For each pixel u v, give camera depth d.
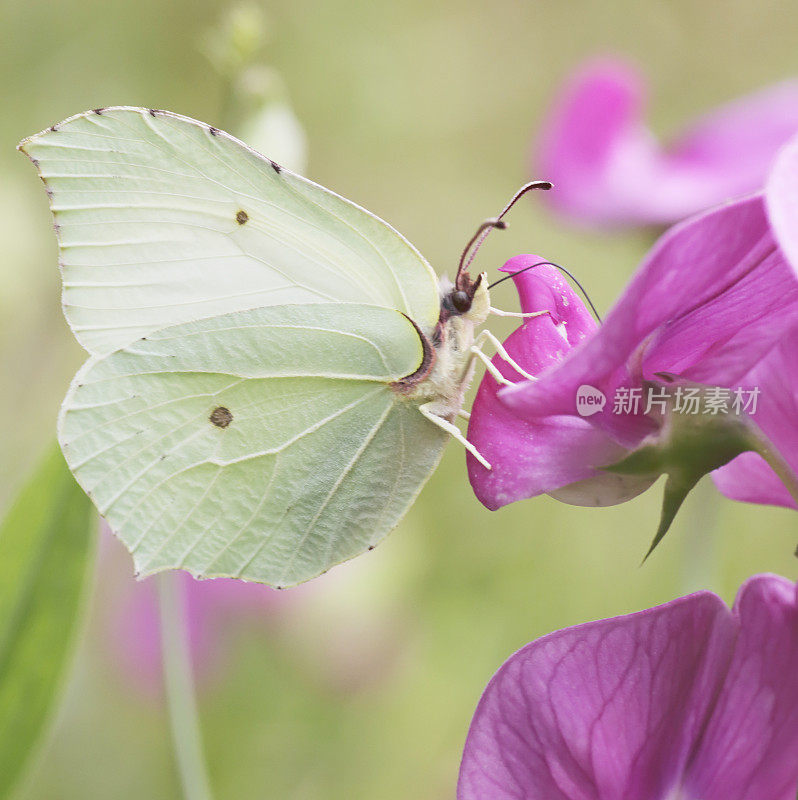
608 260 0.44
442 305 0.28
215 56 0.30
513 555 0.36
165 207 0.28
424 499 0.37
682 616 0.25
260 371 0.28
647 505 0.37
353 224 0.28
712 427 0.25
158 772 0.35
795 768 0.25
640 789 0.26
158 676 0.35
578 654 0.25
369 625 0.35
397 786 0.35
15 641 0.28
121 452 0.28
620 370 0.25
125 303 0.28
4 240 0.34
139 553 0.28
